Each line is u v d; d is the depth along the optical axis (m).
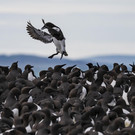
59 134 20.42
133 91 27.20
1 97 27.38
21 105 23.91
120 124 20.81
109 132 20.66
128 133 19.77
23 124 22.03
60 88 28.16
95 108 22.31
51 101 25.00
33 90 27.53
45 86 28.56
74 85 27.92
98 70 32.41
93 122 21.98
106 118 21.45
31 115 22.45
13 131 20.28
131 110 24.31
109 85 26.97
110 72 32.44
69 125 21.19
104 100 25.69
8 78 32.28
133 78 27.67
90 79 30.67
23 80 29.84
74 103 24.88
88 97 26.47
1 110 25.30
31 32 29.92
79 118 22.52
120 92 28.11
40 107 24.39
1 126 21.41
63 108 23.06
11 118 23.17
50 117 21.88
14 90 26.30
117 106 23.31
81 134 19.91
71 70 33.81
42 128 20.91
